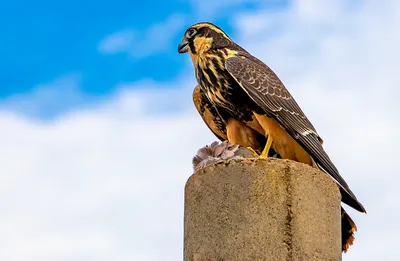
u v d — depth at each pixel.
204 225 10.52
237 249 10.18
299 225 10.33
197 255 10.45
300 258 10.17
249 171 10.49
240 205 10.38
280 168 10.54
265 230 10.21
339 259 10.72
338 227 10.88
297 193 10.47
